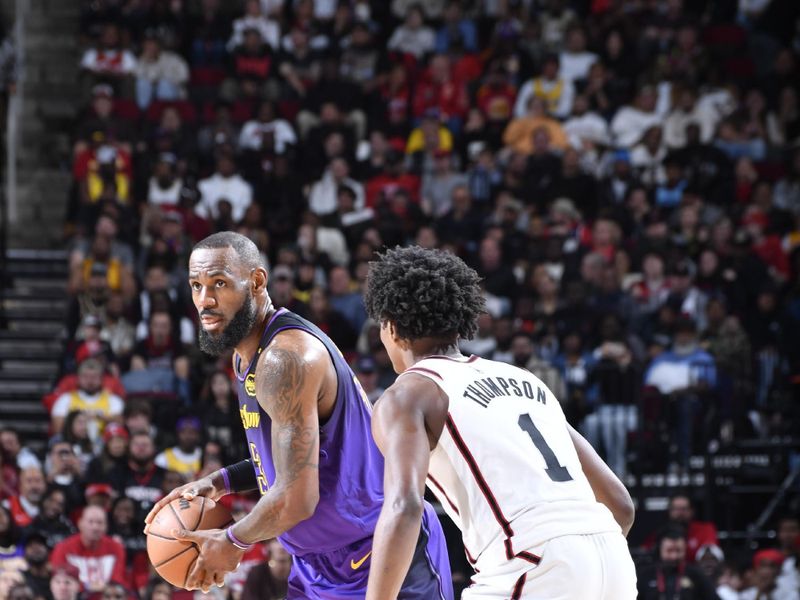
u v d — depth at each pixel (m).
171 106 24.81
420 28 26.81
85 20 26.80
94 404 17.14
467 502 5.58
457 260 6.09
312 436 6.31
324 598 6.70
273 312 6.67
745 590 14.95
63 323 21.48
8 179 24.36
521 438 5.61
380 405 5.59
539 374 17.17
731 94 25.16
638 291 20.17
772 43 27.05
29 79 26.39
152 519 6.72
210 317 6.49
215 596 13.45
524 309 19.31
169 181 22.69
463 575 15.51
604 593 5.43
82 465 15.90
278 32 26.80
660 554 14.05
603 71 24.88
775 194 23.73
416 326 5.96
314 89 25.14
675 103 24.53
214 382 16.88
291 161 23.92
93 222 22.17
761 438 17.92
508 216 21.50
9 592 12.88
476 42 26.86
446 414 5.60
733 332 18.67
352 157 23.86
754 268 20.78
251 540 6.28
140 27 26.59
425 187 23.05
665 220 22.22
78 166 22.89
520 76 25.69
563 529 5.41
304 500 6.23
